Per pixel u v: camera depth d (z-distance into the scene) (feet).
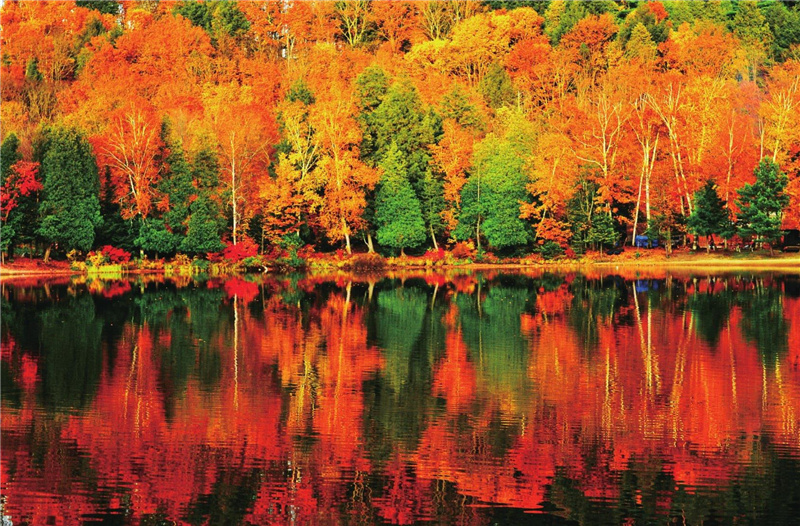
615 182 293.64
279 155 279.90
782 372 114.42
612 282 228.43
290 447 84.58
